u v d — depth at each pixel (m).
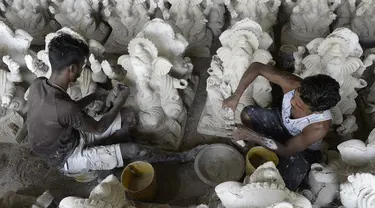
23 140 3.79
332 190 2.82
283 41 4.43
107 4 4.30
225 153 3.45
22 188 3.52
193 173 3.53
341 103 3.47
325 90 2.34
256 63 2.99
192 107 4.02
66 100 2.66
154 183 3.24
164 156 3.50
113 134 3.44
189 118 3.94
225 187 2.39
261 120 3.19
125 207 2.57
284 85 2.86
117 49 4.50
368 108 3.70
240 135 3.01
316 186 2.90
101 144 3.41
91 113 3.41
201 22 4.19
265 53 3.27
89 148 3.22
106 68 3.37
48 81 2.67
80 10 4.33
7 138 3.73
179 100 3.61
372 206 2.30
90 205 2.29
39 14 4.42
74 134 3.08
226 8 4.60
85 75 3.54
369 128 3.71
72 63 2.58
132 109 3.58
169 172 3.55
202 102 4.07
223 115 3.60
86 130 2.87
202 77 4.30
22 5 4.37
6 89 3.51
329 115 2.64
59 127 2.76
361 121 3.81
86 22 4.34
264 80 3.40
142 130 3.65
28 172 3.61
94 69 3.45
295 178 3.02
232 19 4.25
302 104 2.57
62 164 3.16
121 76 3.57
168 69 3.30
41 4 4.47
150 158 3.44
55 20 4.59
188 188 3.46
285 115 2.90
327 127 2.64
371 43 4.31
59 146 2.94
